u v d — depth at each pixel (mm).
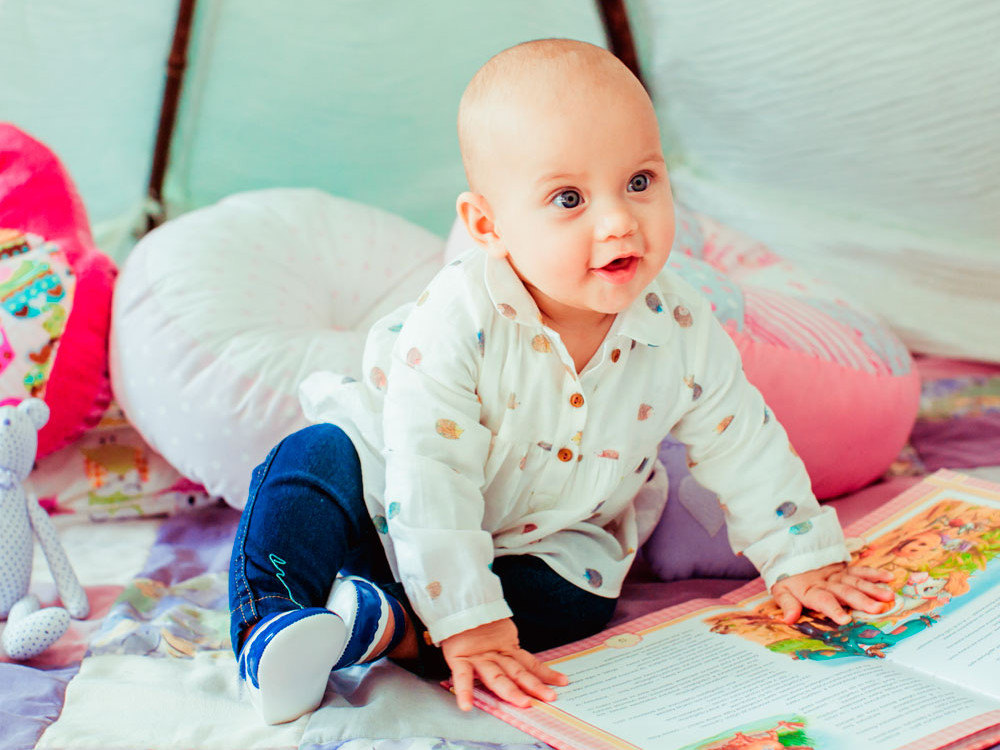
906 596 870
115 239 1843
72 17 1554
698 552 1084
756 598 938
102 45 1607
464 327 830
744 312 1216
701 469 939
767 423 916
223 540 1213
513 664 787
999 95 1493
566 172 742
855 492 1267
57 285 1247
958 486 1022
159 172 1832
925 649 790
